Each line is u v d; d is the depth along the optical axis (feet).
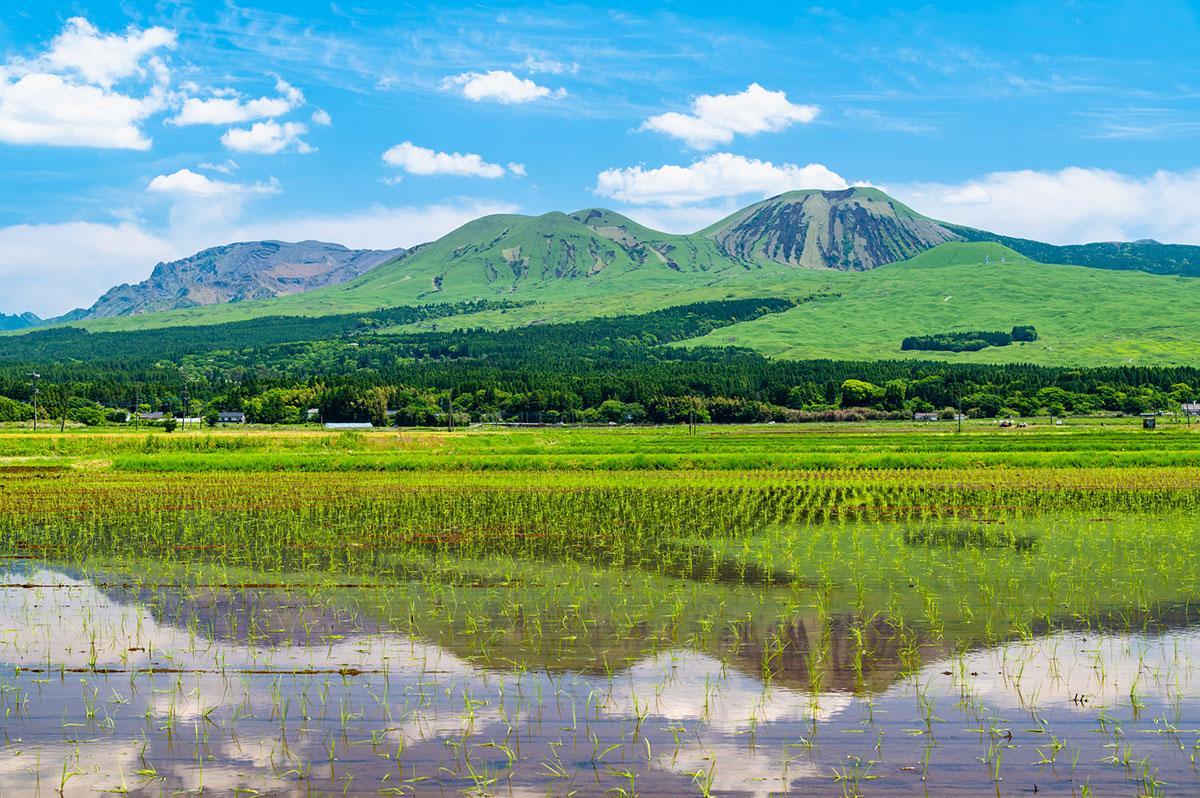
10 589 105.70
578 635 85.81
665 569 117.50
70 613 94.38
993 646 81.76
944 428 632.38
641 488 222.28
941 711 66.49
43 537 144.25
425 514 172.24
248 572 115.85
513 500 196.13
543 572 115.75
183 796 53.98
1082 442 378.94
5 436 371.35
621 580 110.63
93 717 65.72
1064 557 124.16
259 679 73.61
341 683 72.69
